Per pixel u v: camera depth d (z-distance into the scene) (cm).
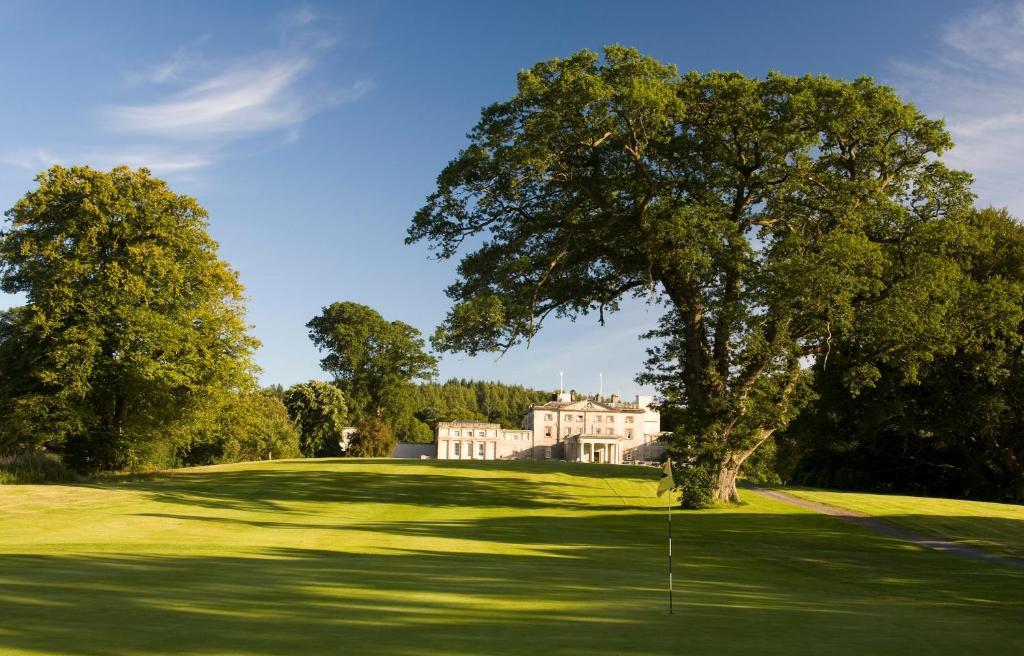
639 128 2888
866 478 5391
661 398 3139
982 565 1902
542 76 2914
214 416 4688
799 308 2731
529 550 1998
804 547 2200
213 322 4397
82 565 1280
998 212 5022
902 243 2989
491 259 3177
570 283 3278
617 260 3197
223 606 911
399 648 700
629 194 3081
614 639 789
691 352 3091
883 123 2928
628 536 2416
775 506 3139
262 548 1730
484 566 1548
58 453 4247
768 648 767
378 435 8338
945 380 4419
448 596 1084
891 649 789
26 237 3894
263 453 7938
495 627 841
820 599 1302
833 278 2578
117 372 3975
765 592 1366
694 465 3084
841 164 3139
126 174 4128
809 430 5212
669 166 3050
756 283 2702
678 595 1227
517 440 11788
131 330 3891
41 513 2400
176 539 1875
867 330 2998
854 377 3173
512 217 3219
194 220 4391
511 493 3791
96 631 731
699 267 2827
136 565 1309
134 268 3988
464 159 2983
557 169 3009
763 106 2873
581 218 3130
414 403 9531
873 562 1944
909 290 2831
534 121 2822
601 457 11431
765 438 3162
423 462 5375
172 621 801
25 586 1020
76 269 3797
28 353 3881
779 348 2877
